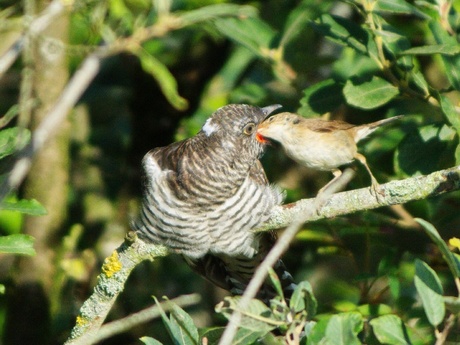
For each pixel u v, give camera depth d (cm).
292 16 1071
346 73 1064
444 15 965
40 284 1238
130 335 1270
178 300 787
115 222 1373
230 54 1327
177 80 1347
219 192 957
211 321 1288
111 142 1467
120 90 1506
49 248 1245
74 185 1411
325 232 1080
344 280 1143
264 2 1234
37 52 1136
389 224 1048
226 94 1255
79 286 1293
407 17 1166
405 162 955
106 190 1416
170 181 960
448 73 921
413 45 1166
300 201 941
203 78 1348
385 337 760
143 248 970
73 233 1290
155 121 1375
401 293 1019
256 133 991
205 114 1243
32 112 1140
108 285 938
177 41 1341
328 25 959
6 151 863
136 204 1352
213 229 973
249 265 1040
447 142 951
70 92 773
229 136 969
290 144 984
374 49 947
